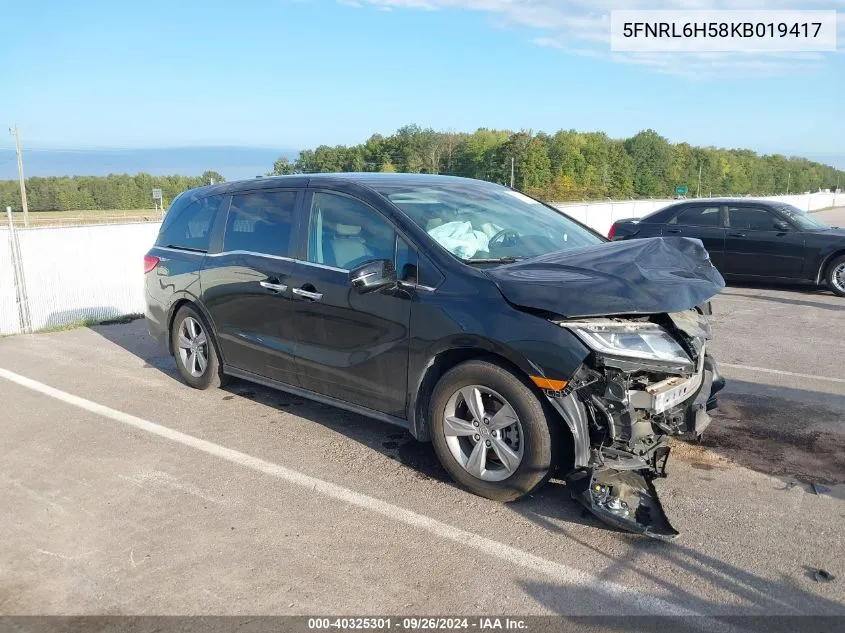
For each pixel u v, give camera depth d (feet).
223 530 11.57
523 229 14.93
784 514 11.69
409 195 14.79
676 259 12.53
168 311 19.60
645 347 11.16
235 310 17.11
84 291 31.22
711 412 16.69
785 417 16.35
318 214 15.39
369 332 13.78
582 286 11.16
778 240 36.63
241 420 16.93
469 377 12.20
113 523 11.90
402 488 13.02
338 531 11.47
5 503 12.75
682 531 11.21
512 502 12.35
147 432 16.22
